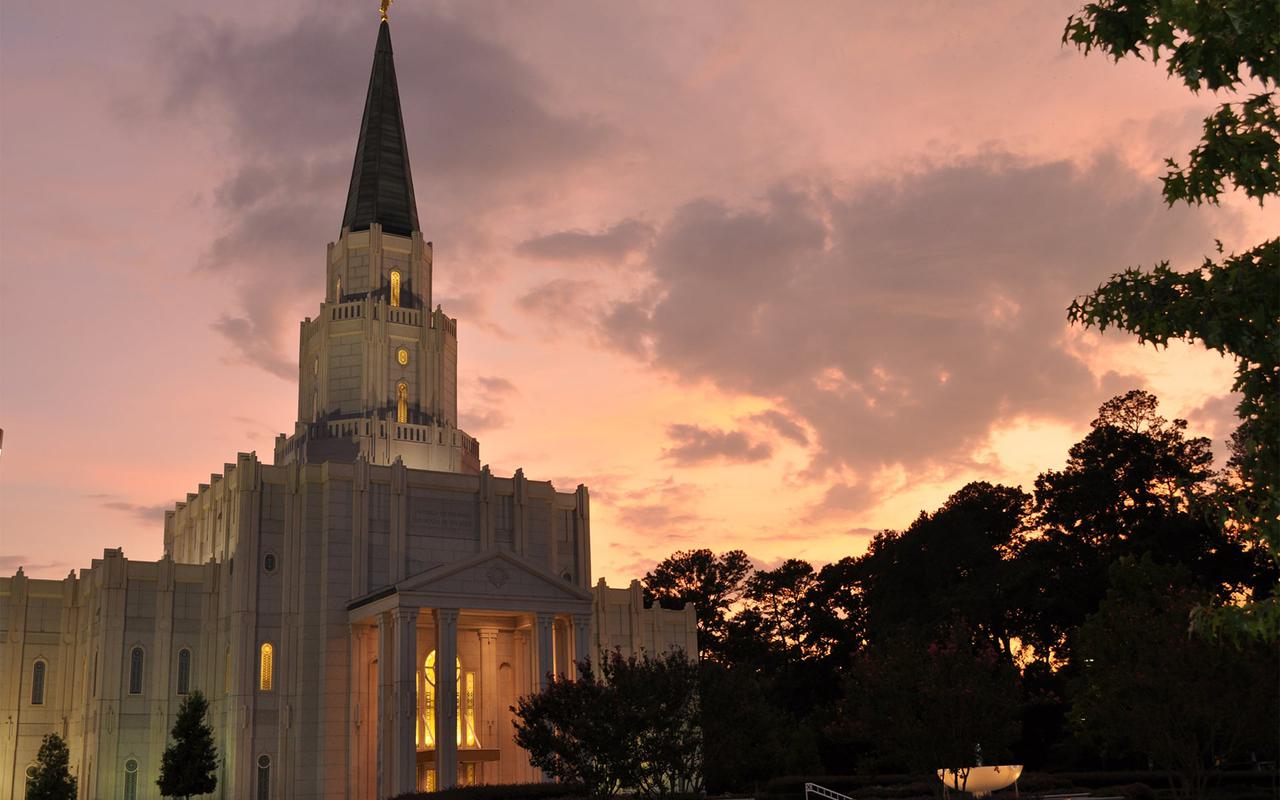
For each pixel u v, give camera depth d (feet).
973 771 166.40
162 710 245.86
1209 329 59.98
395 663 225.76
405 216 316.40
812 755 284.41
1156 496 332.19
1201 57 55.26
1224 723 143.64
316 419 294.87
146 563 253.85
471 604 233.35
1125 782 222.48
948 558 340.59
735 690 156.87
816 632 404.57
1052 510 347.97
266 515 254.47
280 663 246.27
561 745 147.43
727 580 458.91
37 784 228.84
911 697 145.28
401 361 298.76
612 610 295.48
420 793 203.21
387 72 329.31
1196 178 60.75
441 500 268.62
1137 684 139.44
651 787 152.35
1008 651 336.70
